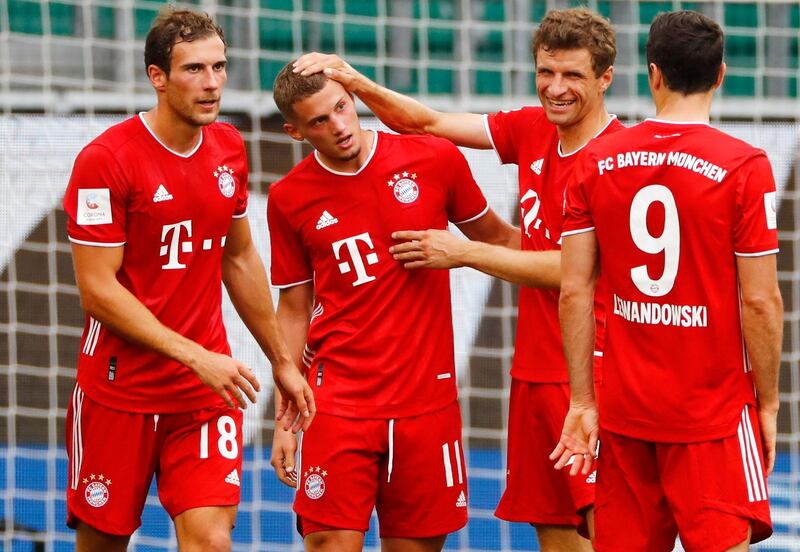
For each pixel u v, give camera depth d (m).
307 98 16.20
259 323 17.38
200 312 16.56
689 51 13.84
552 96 16.39
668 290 14.06
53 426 28.89
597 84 16.53
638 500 14.70
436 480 17.47
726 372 14.12
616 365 14.59
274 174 32.41
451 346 17.62
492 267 16.75
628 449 14.66
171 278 16.30
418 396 17.27
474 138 18.36
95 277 15.84
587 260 14.68
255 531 25.56
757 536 14.64
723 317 13.99
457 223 18.09
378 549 25.14
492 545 24.94
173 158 16.06
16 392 30.38
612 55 16.48
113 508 16.70
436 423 17.39
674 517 14.53
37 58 33.97
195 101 15.57
